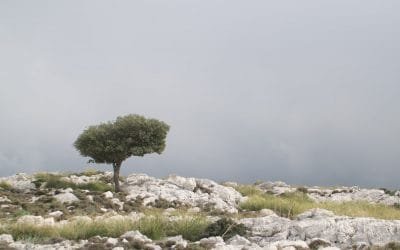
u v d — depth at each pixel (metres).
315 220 20.78
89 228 20.20
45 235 19.64
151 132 41.38
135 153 40.00
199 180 43.88
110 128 41.12
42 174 45.97
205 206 35.78
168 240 18.33
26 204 30.88
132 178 45.16
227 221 20.27
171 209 33.31
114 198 35.25
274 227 20.34
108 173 47.81
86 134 40.94
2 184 40.09
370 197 44.56
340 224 19.58
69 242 17.89
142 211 32.31
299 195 44.12
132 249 16.53
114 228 20.31
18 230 19.97
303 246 17.23
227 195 41.00
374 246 17.61
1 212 28.34
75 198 33.41
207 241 18.00
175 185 42.31
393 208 37.75
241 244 17.94
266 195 44.34
